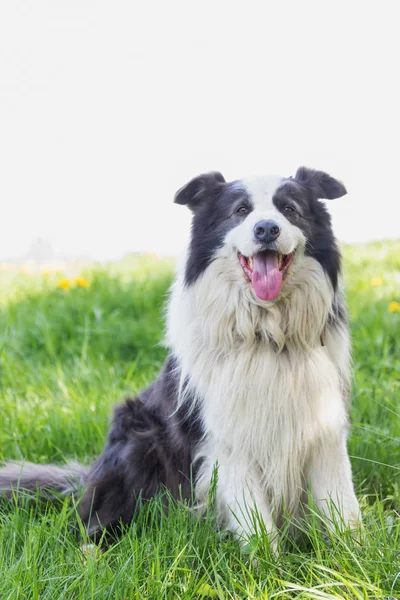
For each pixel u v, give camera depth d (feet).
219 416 5.53
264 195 5.69
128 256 18.56
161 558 5.11
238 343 5.63
